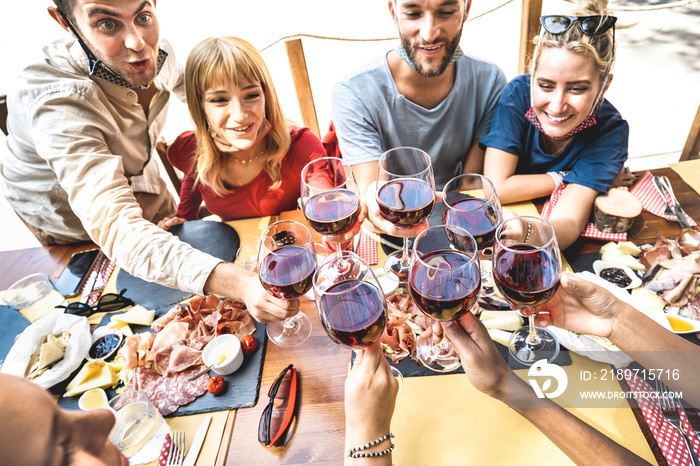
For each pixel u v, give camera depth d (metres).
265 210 2.00
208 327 1.23
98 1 1.37
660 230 1.32
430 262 0.99
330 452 0.94
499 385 0.93
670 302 1.10
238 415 1.04
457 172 2.11
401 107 1.89
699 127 2.31
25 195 1.89
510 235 1.03
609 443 0.84
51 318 1.28
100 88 1.66
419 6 1.54
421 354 1.10
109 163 1.51
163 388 1.10
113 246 1.39
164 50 1.81
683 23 4.24
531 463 0.87
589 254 1.30
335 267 1.07
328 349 1.15
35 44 3.38
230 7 2.89
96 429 0.43
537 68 1.50
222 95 1.62
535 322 1.10
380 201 1.20
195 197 2.10
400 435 0.95
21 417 0.38
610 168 1.47
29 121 1.57
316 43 3.62
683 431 0.87
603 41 1.39
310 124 2.48
